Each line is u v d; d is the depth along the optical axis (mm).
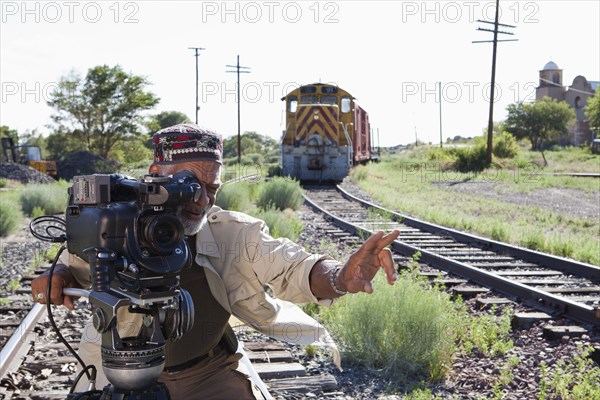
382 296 6656
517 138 98250
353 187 31125
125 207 2516
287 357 6367
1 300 8906
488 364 6277
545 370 5820
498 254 12773
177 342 3166
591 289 9391
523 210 21219
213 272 3156
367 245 2654
